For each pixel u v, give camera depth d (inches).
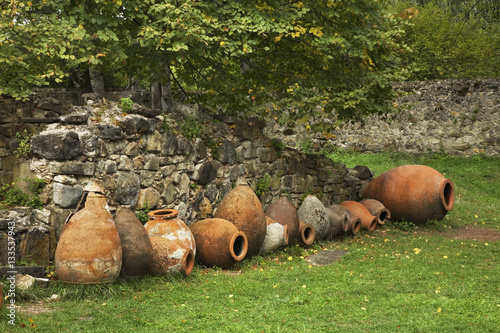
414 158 704.4
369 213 426.3
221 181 349.4
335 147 765.3
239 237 297.1
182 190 314.2
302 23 370.0
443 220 464.4
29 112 291.1
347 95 371.6
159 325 182.5
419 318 193.9
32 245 227.3
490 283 252.4
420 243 374.9
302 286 244.2
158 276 247.9
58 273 215.8
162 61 359.9
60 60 319.6
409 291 238.7
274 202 369.7
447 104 698.8
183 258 250.8
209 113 392.2
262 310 205.9
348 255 327.3
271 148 405.7
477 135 681.0
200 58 378.9
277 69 423.2
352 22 374.9
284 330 180.2
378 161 699.4
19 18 275.7
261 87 398.0
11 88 262.5
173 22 295.9
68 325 177.5
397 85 722.2
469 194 565.3
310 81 394.9
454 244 368.8
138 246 234.5
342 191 492.4
